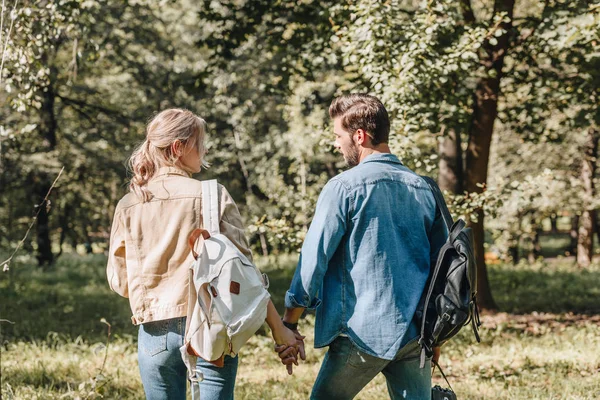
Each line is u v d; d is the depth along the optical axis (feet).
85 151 62.34
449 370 22.45
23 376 21.02
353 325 9.16
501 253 85.05
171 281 8.89
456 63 25.46
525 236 88.12
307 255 9.16
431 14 25.22
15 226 58.85
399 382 9.49
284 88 37.86
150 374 9.00
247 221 75.56
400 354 9.32
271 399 17.87
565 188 72.74
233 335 8.54
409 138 24.66
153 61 70.18
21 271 58.90
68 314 37.45
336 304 9.27
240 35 37.81
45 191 62.90
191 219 8.95
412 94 24.75
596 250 114.11
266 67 48.78
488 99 35.73
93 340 29.22
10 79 22.66
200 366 8.75
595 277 54.95
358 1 26.20
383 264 9.14
